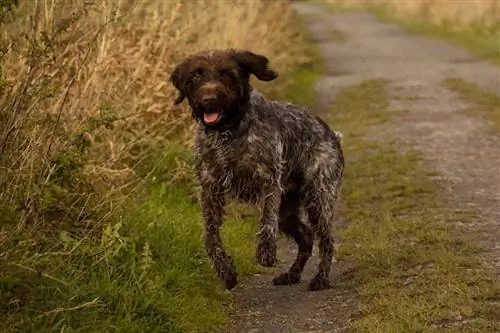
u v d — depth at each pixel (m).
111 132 12.34
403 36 45.97
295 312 9.54
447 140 19.16
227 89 9.40
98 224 9.76
